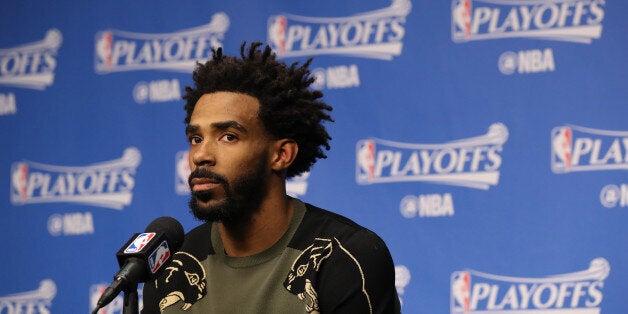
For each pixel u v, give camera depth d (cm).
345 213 1170
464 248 1134
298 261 600
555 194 1115
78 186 1257
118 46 1268
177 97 1245
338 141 1181
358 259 596
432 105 1161
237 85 602
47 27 1288
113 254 1238
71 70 1278
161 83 1251
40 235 1257
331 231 611
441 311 1134
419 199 1152
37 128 1275
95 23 1277
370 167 1170
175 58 1251
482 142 1141
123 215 1241
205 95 603
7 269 1258
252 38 1225
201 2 1247
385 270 605
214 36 1240
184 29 1251
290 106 613
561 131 1121
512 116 1136
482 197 1135
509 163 1131
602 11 1126
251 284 599
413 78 1170
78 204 1254
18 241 1262
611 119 1112
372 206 1165
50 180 1263
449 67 1161
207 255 624
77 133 1266
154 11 1262
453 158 1149
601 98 1116
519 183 1126
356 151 1176
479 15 1157
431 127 1159
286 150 613
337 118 1184
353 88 1184
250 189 592
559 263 1106
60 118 1271
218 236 630
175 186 1235
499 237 1124
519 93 1137
